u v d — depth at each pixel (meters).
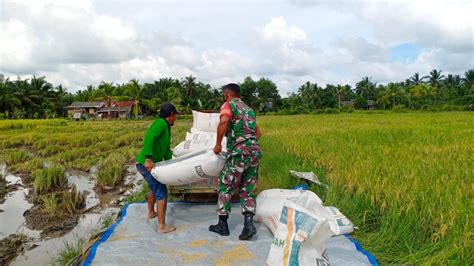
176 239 3.99
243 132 4.05
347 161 6.76
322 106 74.50
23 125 31.48
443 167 6.00
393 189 4.75
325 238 2.92
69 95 73.69
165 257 3.56
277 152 9.66
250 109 4.19
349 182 5.50
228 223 4.52
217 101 66.00
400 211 4.24
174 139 16.66
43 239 5.45
